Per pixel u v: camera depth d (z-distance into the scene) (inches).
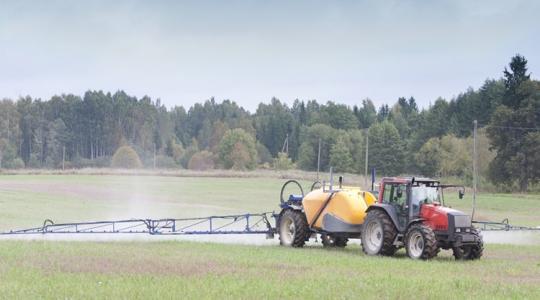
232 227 2145.7
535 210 3538.4
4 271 886.4
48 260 1009.5
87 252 1135.6
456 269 1049.5
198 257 1093.1
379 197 1339.8
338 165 7755.9
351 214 1379.2
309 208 1451.8
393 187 1318.9
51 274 868.0
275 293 757.9
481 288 836.6
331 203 1416.1
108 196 3563.0
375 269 1013.8
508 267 1097.4
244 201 3506.4
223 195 3870.6
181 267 953.5
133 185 4510.3
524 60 6235.2
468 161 5807.1
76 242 1364.4
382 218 1288.1
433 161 6348.4
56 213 2534.5
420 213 1280.8
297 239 1445.6
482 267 1089.4
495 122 5684.1
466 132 7628.0
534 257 1314.0
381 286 824.9
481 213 3324.3
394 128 7450.8
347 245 1563.7
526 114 5575.8
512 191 5378.9
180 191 4094.5
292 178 5374.0
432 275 959.0
